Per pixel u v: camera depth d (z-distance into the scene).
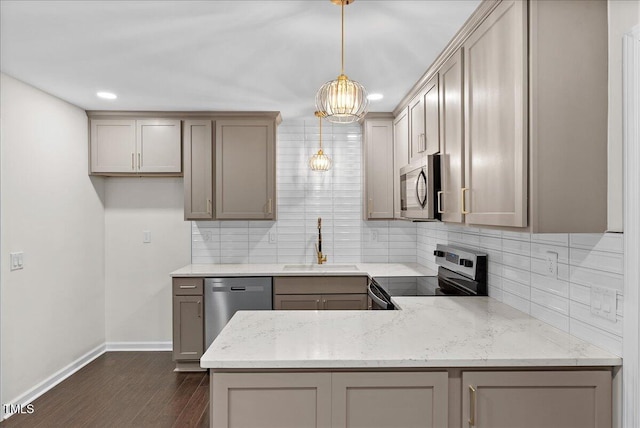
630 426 1.38
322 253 4.18
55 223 3.28
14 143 2.82
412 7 1.84
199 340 3.54
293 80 2.89
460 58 2.06
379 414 1.46
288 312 2.07
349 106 1.82
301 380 1.44
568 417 1.46
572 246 1.67
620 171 1.42
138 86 3.02
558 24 1.46
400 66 2.59
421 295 2.49
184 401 3.00
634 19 1.37
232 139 3.79
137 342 4.15
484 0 1.74
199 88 3.08
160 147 3.76
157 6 1.85
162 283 4.16
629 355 1.38
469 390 1.45
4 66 2.60
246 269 3.76
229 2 1.81
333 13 1.92
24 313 2.93
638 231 1.35
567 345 1.56
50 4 1.82
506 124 1.58
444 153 2.32
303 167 4.18
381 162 3.85
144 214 4.15
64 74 2.75
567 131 1.46
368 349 1.51
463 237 2.88
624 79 1.39
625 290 1.39
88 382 3.33
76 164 3.57
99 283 4.00
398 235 4.21
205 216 3.77
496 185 1.67
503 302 2.28
